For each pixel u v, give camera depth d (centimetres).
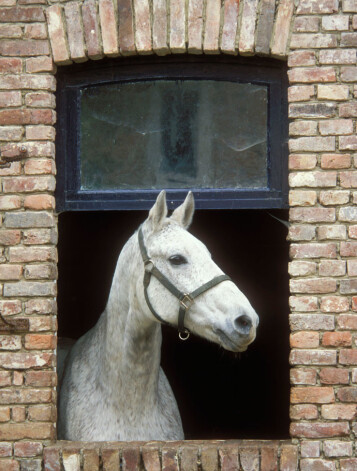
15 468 425
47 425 427
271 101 446
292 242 427
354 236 422
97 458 418
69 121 456
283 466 412
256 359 760
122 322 438
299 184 427
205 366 771
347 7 430
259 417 761
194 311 396
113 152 456
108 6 441
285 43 432
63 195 452
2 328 432
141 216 684
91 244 724
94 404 448
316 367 417
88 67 456
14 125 442
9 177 440
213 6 437
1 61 444
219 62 450
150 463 415
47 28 444
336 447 412
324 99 429
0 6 445
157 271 408
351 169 425
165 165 453
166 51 442
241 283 739
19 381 430
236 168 449
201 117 453
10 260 436
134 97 457
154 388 445
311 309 420
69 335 732
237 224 715
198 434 768
